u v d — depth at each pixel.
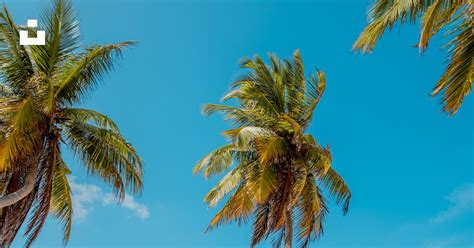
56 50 14.37
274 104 17.50
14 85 13.98
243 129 15.41
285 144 16.47
